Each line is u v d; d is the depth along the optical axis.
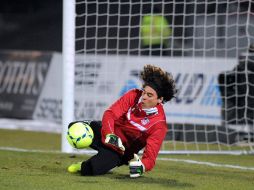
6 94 43.22
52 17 42.91
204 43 33.31
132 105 17.77
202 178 19.59
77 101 36.97
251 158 27.69
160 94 17.23
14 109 42.56
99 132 18.56
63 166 21.53
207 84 34.78
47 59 41.72
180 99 35.41
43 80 41.44
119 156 18.62
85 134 18.11
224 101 33.75
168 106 35.69
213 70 34.59
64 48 27.23
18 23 44.12
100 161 18.38
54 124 40.12
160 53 33.69
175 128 34.66
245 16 35.03
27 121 41.69
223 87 34.03
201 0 35.75
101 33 37.91
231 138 33.12
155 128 17.48
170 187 16.94
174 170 21.86
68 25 27.28
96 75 37.16
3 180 17.55
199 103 34.97
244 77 32.75
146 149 17.47
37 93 41.69
